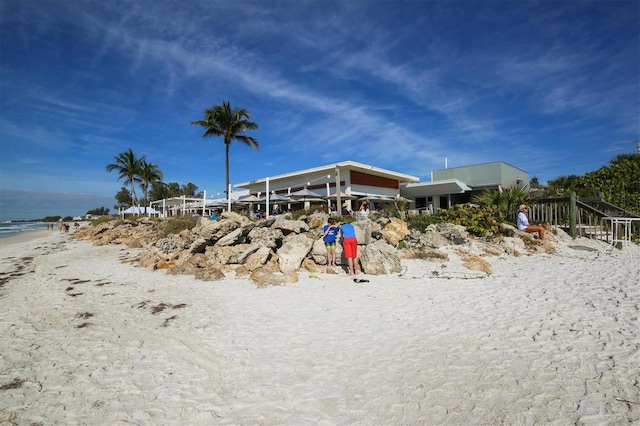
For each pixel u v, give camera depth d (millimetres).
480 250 11156
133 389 3854
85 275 11039
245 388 3793
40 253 19359
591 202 14531
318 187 29938
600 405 3172
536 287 7270
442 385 3658
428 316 5785
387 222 12789
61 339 5418
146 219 30016
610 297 6312
